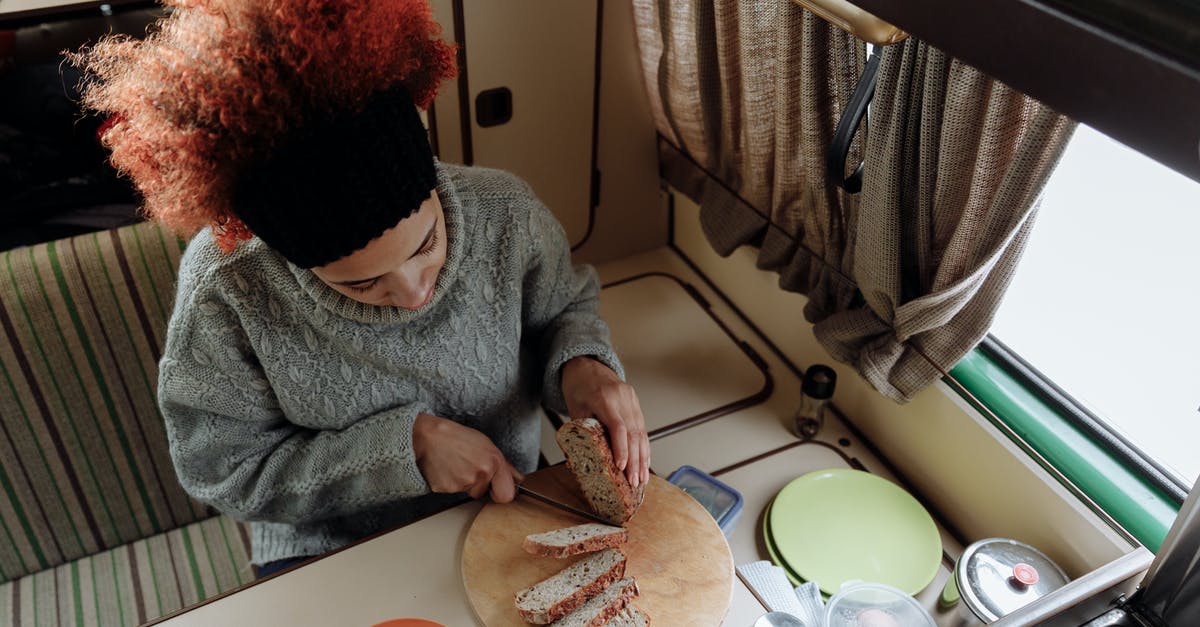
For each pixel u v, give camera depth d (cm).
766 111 124
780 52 111
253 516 108
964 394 119
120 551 136
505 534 98
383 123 68
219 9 64
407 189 72
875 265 111
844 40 105
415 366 100
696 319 167
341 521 116
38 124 133
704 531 98
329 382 99
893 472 138
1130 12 37
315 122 66
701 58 130
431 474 101
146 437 129
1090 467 109
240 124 63
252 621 92
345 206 68
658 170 175
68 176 140
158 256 117
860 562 121
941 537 129
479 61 145
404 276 79
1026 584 105
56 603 129
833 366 146
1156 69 36
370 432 101
